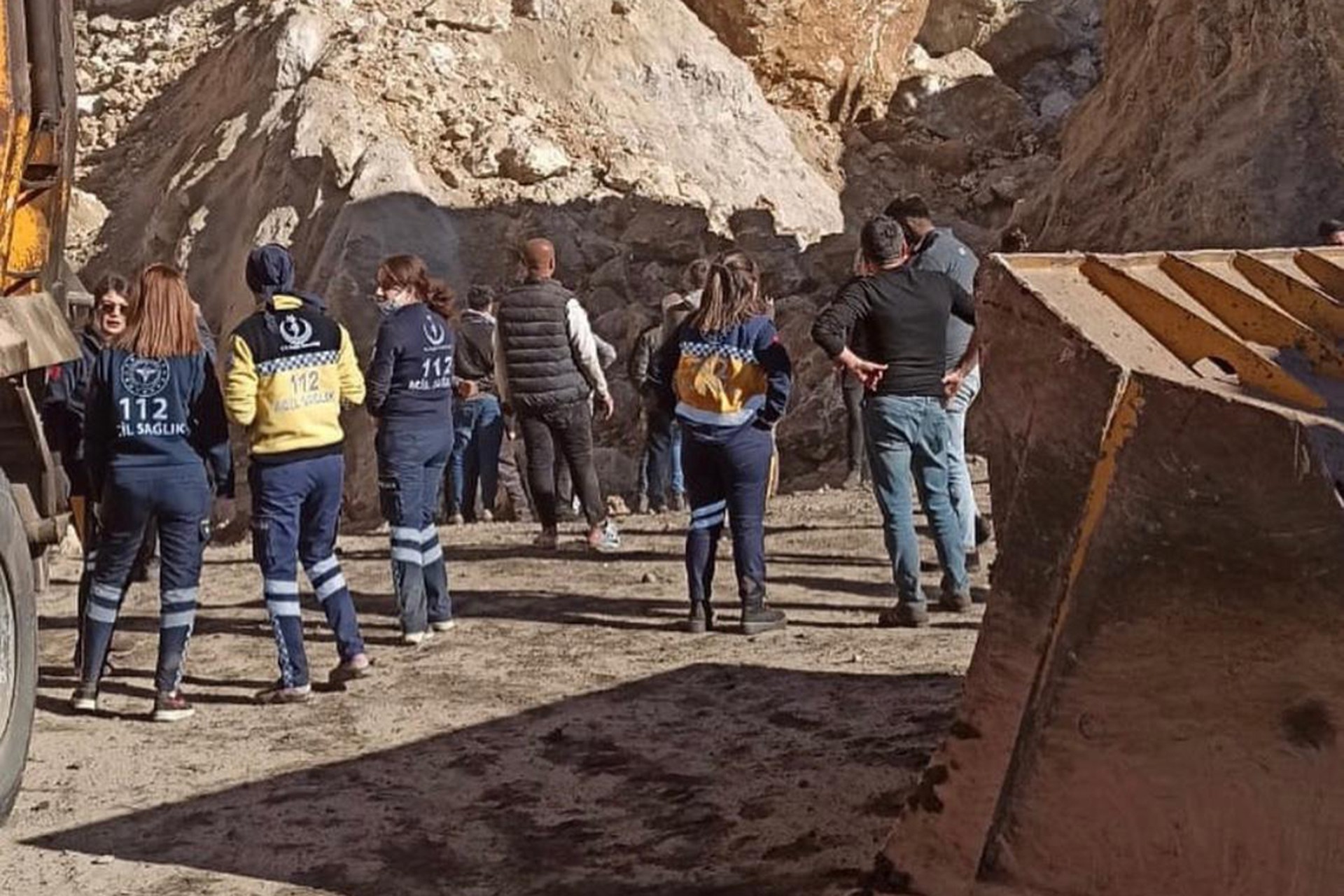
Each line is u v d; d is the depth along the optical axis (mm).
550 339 12570
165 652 8398
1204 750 4594
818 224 30984
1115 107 24344
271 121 27516
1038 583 4816
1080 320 4988
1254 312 5613
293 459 8531
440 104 28188
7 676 6727
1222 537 4523
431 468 9930
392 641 9953
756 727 7840
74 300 10234
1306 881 4480
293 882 6164
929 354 9391
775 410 9547
